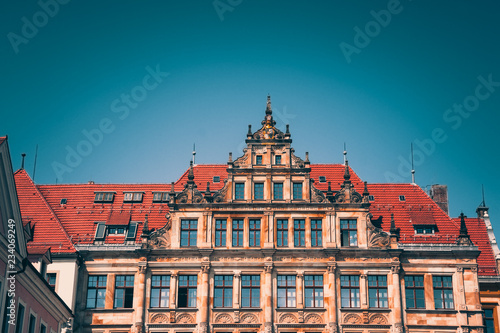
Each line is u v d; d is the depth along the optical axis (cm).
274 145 5744
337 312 5334
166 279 5466
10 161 3888
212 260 5472
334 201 5588
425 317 5350
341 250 5444
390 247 5475
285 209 5566
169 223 5572
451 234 5703
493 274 5625
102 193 6084
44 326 4656
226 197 5616
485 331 5394
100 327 5341
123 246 5528
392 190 6128
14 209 3981
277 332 5297
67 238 5569
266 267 5425
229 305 5384
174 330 5322
